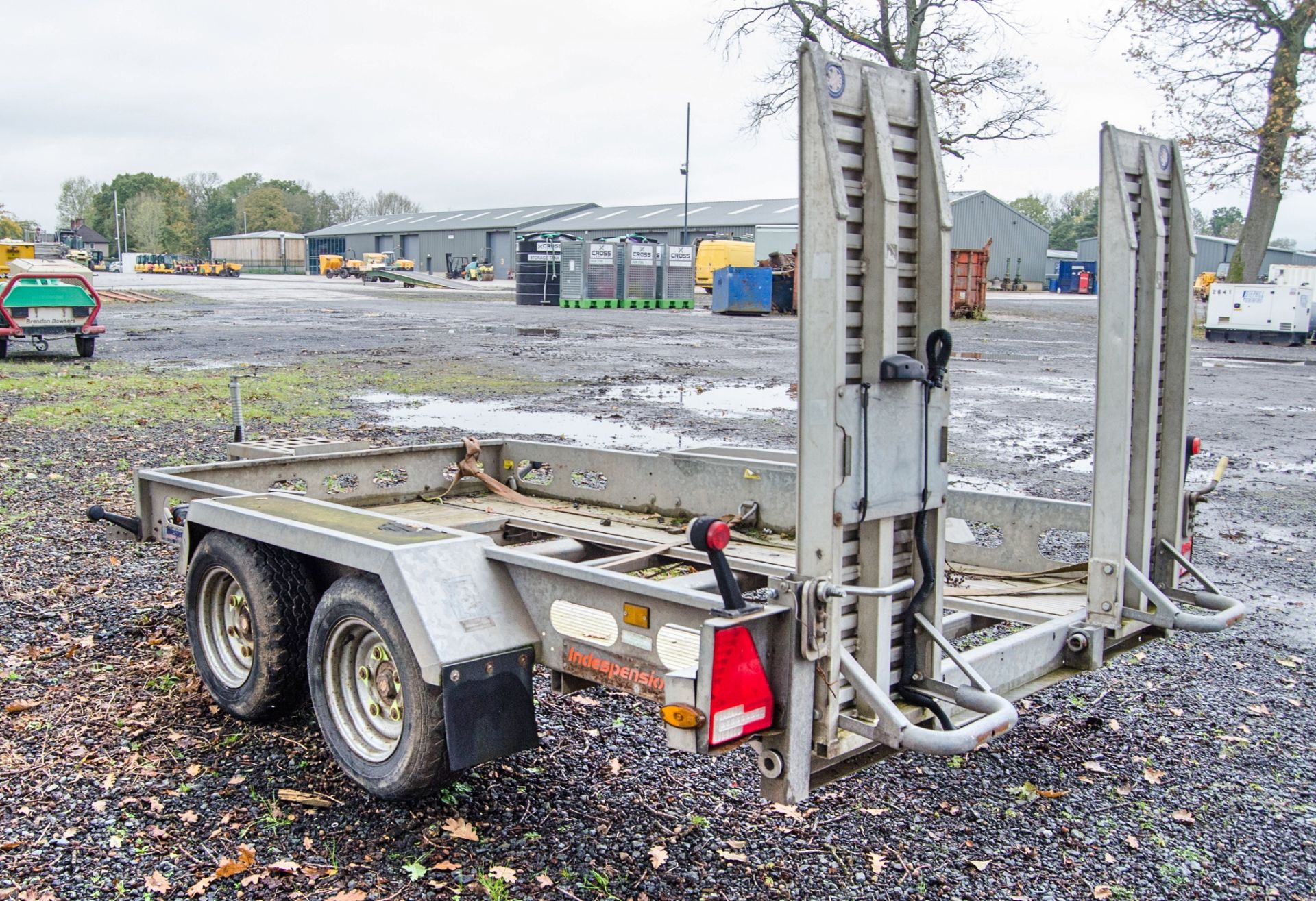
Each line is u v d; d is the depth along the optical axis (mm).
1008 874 3594
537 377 19547
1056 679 3916
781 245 56062
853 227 3029
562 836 3725
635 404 15977
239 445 6508
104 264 115312
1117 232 3885
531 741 3705
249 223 169125
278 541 4188
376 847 3629
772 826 3840
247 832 3701
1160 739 4730
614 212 97125
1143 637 4340
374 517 4301
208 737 4449
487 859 3570
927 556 3287
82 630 5676
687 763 4305
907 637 3344
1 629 5641
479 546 3854
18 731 4441
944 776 4309
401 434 12594
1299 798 4211
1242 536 8586
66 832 3658
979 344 30516
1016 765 4438
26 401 14555
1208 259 88438
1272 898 3498
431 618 3551
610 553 5344
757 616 2977
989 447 12609
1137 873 3631
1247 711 5059
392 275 77375
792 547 5254
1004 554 5184
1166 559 4402
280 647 4320
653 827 3803
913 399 3186
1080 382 20266
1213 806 4125
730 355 24828
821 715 3113
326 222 183000
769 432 13352
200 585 4711
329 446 6582
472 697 3541
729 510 5785
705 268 57375
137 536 5625
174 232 158875
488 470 6902
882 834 3828
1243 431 14734
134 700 4801
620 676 3443
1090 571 4086
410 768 3654
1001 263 91062
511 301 52500
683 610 3230
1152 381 4098
